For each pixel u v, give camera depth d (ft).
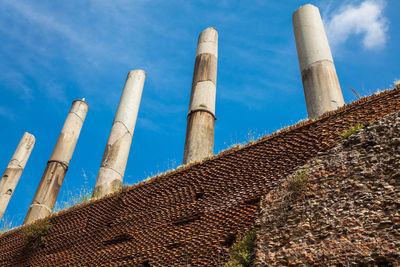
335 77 37.52
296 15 44.27
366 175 22.62
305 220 22.93
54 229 40.27
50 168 52.42
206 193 31.65
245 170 30.76
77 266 34.78
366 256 19.06
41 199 49.14
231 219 28.04
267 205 25.99
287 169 27.96
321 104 34.99
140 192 36.70
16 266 40.06
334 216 21.86
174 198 33.60
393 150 22.79
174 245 29.86
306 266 20.75
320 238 21.45
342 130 27.37
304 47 40.45
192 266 27.17
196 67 49.37
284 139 30.37
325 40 41.14
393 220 19.66
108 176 45.32
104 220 36.94
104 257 33.50
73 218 39.81
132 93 55.01
